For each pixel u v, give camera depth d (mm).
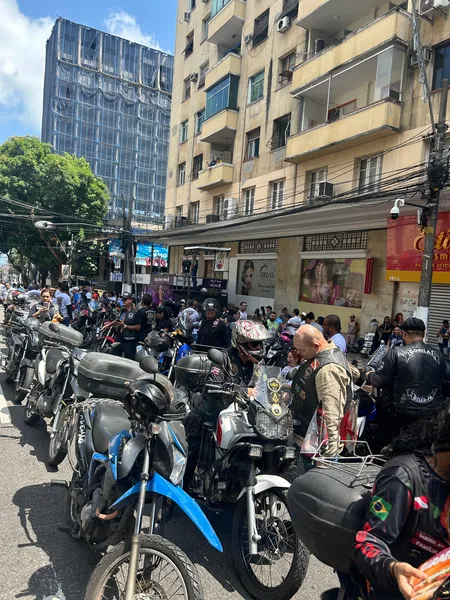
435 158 8148
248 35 19938
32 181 28516
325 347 3158
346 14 14609
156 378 2482
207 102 22062
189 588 2008
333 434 2812
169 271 26438
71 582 2664
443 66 11656
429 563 1358
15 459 4414
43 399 4727
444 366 3605
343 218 13258
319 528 1694
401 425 3619
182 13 26672
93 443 2908
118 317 8867
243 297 19391
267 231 16922
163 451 2387
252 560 2764
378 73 12609
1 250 32281
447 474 1486
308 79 15031
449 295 11117
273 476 2773
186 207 24875
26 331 6426
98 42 74188
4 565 2781
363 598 1613
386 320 12023
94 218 30391
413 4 8352
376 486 1543
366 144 13414
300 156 15227
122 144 76188
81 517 2680
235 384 3121
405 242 11680
